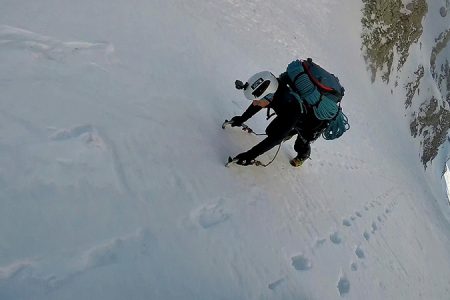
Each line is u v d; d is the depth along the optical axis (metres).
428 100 21.02
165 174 3.33
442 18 24.55
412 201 10.65
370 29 15.45
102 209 2.69
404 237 7.69
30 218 2.33
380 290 5.09
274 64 7.52
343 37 13.54
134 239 2.70
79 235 2.45
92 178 2.81
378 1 15.98
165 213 3.04
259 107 4.28
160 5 5.48
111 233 2.61
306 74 4.06
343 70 12.25
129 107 3.62
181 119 4.04
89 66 3.66
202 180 3.61
